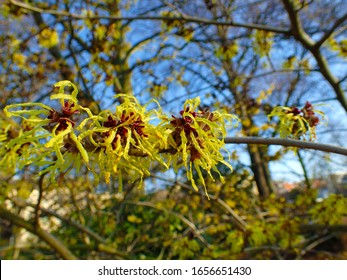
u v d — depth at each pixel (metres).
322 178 7.09
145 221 4.91
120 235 4.64
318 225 3.26
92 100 3.06
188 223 3.49
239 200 4.24
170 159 1.04
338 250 5.39
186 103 1.07
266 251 3.66
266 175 5.27
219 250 4.12
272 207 3.83
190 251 3.32
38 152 1.05
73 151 0.95
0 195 2.68
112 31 3.13
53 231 5.21
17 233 3.93
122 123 0.95
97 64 3.17
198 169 1.05
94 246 3.60
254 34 3.32
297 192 5.89
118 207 4.37
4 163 1.34
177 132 1.02
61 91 0.95
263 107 3.85
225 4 3.75
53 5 3.37
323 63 2.84
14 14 2.94
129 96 0.98
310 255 4.63
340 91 2.86
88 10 3.11
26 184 2.88
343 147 1.17
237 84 3.80
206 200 3.91
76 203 4.10
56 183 0.99
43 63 3.27
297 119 1.61
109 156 0.93
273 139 1.21
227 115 1.10
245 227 3.12
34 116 0.95
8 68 3.15
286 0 2.64
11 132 1.40
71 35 3.25
